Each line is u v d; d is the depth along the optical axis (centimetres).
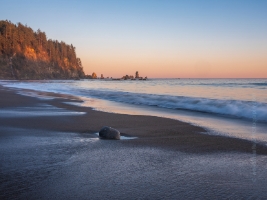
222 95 2269
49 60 12212
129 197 369
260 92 2553
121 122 1033
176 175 456
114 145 666
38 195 372
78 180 428
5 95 2297
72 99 2088
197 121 1070
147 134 815
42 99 2002
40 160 530
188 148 644
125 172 469
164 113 1331
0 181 421
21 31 11225
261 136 788
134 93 2595
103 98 2238
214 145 676
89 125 954
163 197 370
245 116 1190
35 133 798
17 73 9944
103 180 430
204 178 443
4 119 1054
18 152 585
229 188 403
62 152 591
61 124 964
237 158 562
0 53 9975
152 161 536
